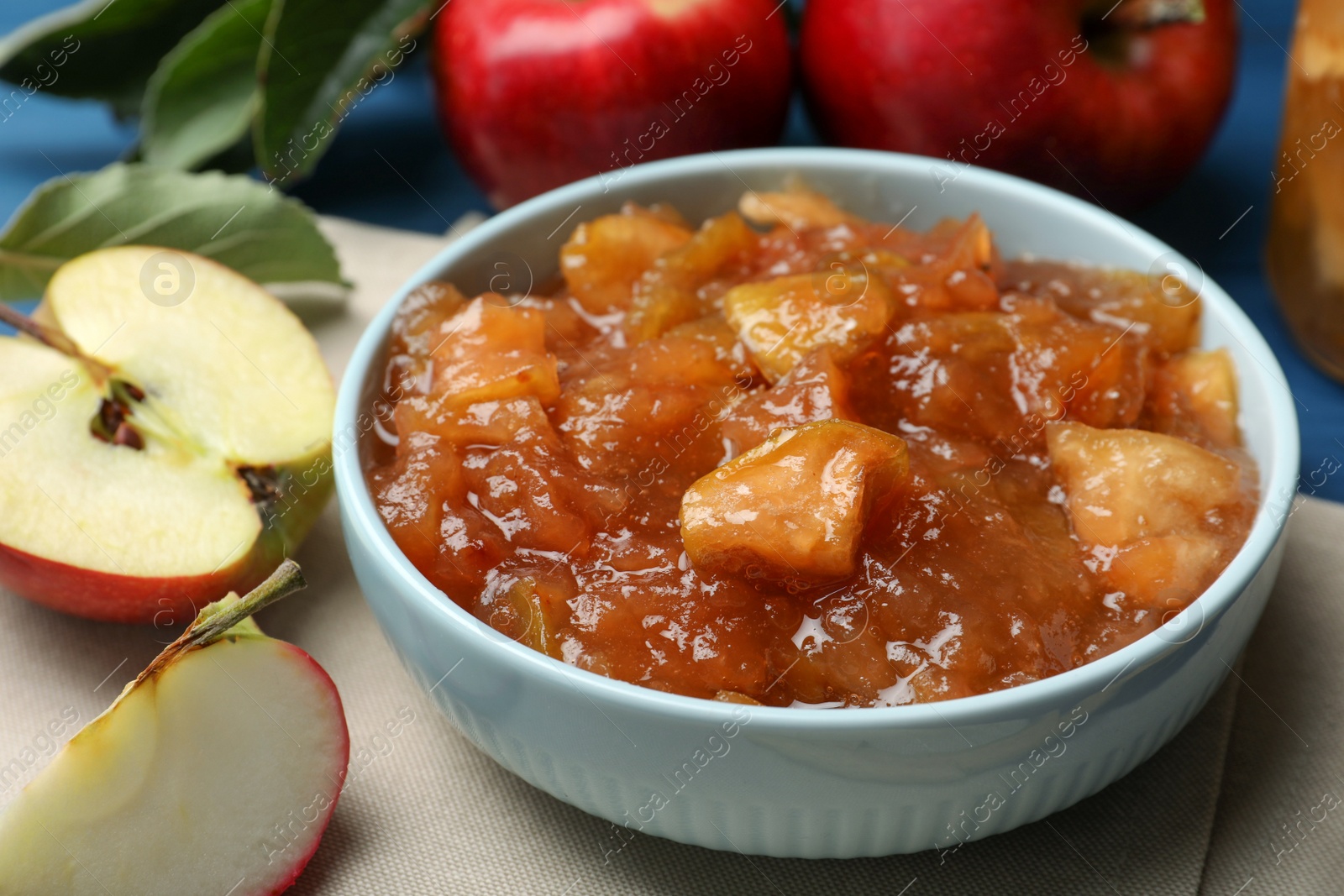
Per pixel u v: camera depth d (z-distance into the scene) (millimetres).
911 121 476
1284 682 404
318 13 473
